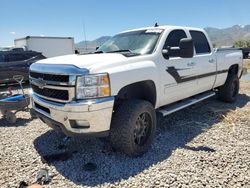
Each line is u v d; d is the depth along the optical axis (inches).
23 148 163.5
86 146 163.9
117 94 135.4
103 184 121.3
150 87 160.7
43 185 121.2
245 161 139.6
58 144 169.2
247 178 122.9
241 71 289.0
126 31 208.1
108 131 136.4
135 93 166.2
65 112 131.3
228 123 205.0
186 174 127.2
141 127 150.6
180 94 191.3
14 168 137.6
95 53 181.3
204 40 223.6
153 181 122.0
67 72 129.7
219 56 238.8
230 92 268.5
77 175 129.6
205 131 189.0
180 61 182.5
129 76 141.2
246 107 256.5
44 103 143.5
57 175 130.1
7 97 237.1
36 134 190.1
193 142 168.6
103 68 133.1
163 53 169.8
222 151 152.6
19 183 122.3
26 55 500.7
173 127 198.5
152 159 145.3
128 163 140.8
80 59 144.7
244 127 195.3
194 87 206.4
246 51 1183.6
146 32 186.2
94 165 137.9
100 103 128.6
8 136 186.5
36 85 151.9
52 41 881.5
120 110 141.6
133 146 143.4
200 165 136.3
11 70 470.0
